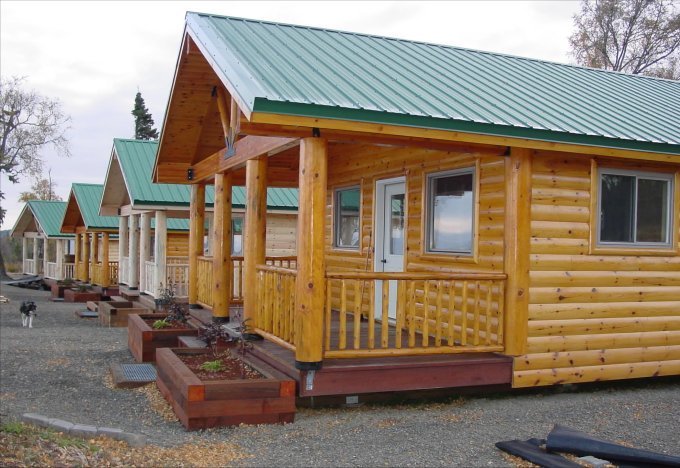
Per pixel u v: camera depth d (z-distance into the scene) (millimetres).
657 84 12891
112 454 5488
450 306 7723
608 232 8531
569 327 8172
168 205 17719
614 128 8258
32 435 5555
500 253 7988
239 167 10141
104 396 8328
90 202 25703
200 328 9570
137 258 21125
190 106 11297
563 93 9914
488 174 8180
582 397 8188
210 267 11602
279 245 21281
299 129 6930
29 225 39031
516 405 7676
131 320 12102
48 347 12508
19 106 42625
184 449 5832
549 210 8055
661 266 8828
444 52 11164
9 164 41531
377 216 10531
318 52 9102
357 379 7152
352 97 7004
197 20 9516
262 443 6078
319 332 6941
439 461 5617
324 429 6555
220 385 6586
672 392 8617
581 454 5617
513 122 7406
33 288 33562
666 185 9000
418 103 7367
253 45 8688
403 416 7090
